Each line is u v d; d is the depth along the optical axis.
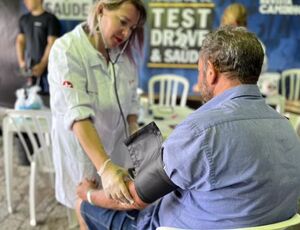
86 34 1.32
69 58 1.26
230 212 0.83
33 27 3.48
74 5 3.69
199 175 0.82
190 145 0.80
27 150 2.21
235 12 2.78
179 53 3.79
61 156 1.45
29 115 1.95
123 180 1.04
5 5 3.63
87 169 1.42
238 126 0.81
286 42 3.68
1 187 2.61
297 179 0.87
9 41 3.71
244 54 0.83
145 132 1.03
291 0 3.54
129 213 1.17
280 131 0.86
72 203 1.53
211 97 0.92
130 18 1.22
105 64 1.37
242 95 0.86
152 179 0.91
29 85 3.26
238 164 0.79
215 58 0.85
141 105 2.35
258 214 0.84
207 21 3.67
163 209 1.04
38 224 2.17
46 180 2.59
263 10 3.61
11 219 2.22
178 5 3.64
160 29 3.74
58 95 1.28
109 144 1.50
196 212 0.90
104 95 1.38
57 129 1.39
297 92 3.68
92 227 1.26
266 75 3.46
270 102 2.98
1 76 3.79
